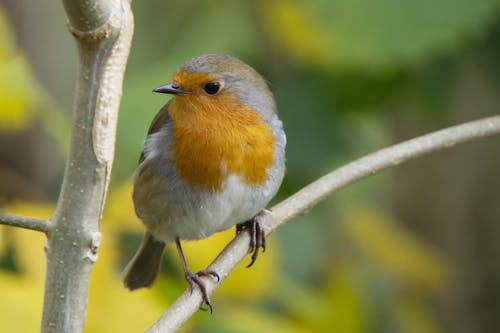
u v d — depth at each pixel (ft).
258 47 39.75
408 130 44.60
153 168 30.25
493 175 45.96
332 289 36.22
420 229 47.19
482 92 43.27
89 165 19.20
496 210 45.98
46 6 44.73
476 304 46.24
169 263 34.86
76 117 19.13
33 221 19.38
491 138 45.88
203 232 30.81
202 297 24.50
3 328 24.85
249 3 40.16
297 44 38.06
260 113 30.09
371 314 40.40
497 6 33.94
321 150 37.45
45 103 30.68
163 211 30.55
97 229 19.52
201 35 41.06
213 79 29.32
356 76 37.58
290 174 37.11
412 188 47.24
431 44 33.42
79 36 18.63
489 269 46.11
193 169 29.66
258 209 30.35
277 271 33.50
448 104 39.11
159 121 31.32
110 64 19.02
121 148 33.37
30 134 41.34
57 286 19.35
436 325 46.24
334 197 40.65
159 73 35.04
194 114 29.45
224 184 29.66
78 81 19.07
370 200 46.16
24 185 37.14
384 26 33.45
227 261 26.78
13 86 29.12
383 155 28.07
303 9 34.09
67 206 19.31
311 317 34.32
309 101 38.04
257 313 30.86
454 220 46.65
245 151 29.63
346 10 33.63
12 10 43.96
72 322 19.40
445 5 33.60
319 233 38.34
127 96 34.09
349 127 40.34
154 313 26.55
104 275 26.89
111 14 18.70
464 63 38.06
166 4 42.52
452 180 46.60
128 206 29.84
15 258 28.27
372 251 40.42
